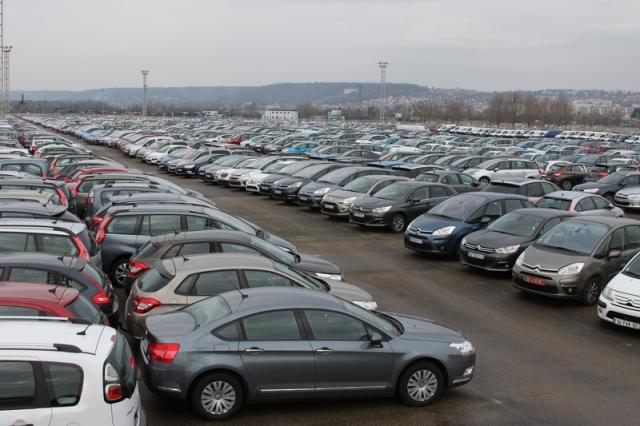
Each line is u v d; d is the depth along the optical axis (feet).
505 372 29.22
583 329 36.19
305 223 69.56
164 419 23.39
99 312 26.14
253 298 24.71
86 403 17.13
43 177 71.05
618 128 420.36
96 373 17.44
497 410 25.07
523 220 49.42
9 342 17.47
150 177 67.21
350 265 50.67
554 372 29.40
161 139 148.05
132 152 146.30
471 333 34.86
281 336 23.62
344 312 24.66
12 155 91.50
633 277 35.68
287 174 87.66
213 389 23.09
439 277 47.62
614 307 34.86
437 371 25.30
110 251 39.88
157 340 23.13
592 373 29.37
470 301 41.39
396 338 25.08
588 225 43.75
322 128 268.21
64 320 20.01
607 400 26.32
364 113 591.37
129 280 33.63
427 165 91.66
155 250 33.96
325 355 23.72
